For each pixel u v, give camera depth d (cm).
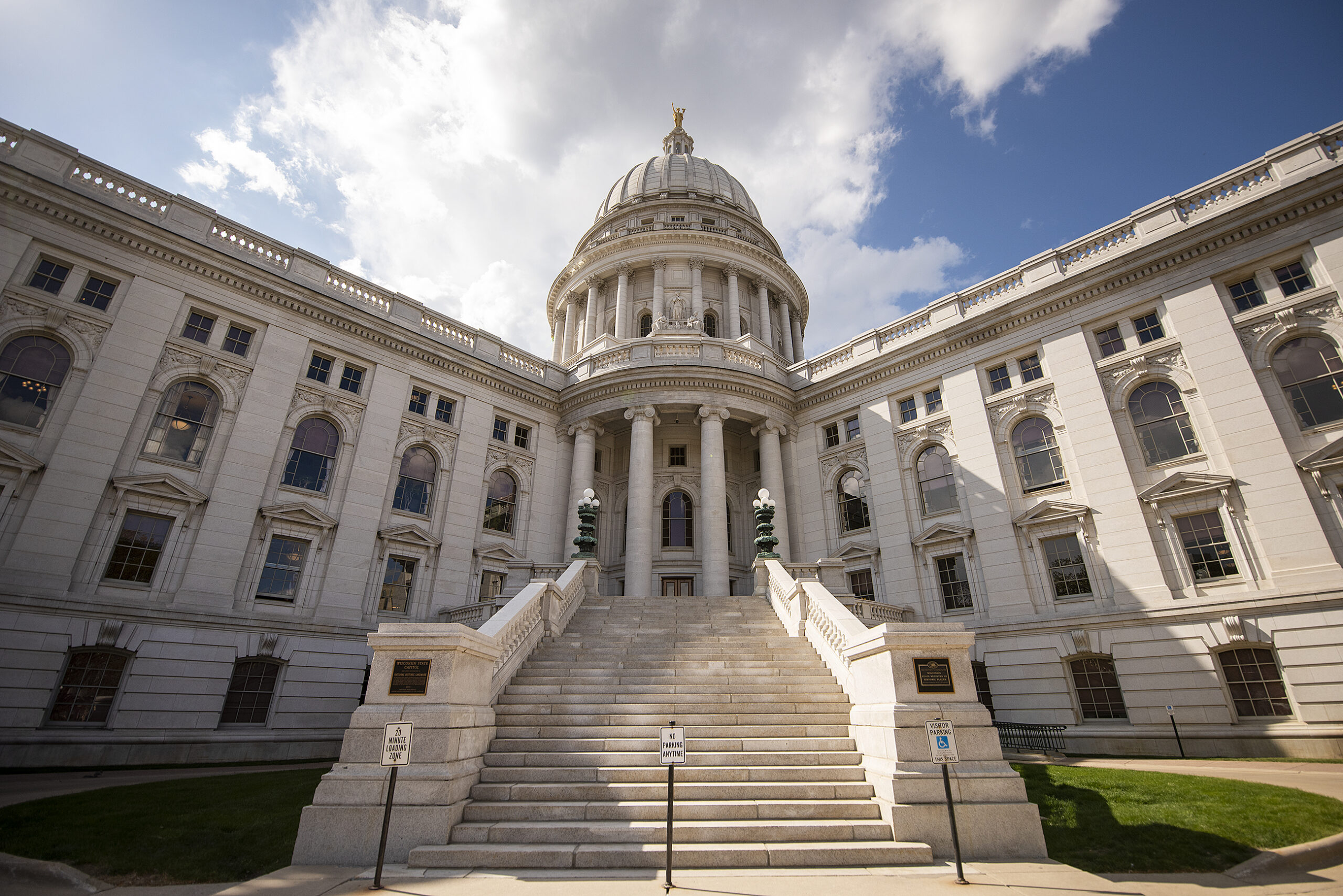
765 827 886
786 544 3059
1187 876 827
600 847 854
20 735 1714
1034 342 2561
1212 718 1886
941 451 2767
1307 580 1825
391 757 818
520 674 1464
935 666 1005
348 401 2625
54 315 2020
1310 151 2058
